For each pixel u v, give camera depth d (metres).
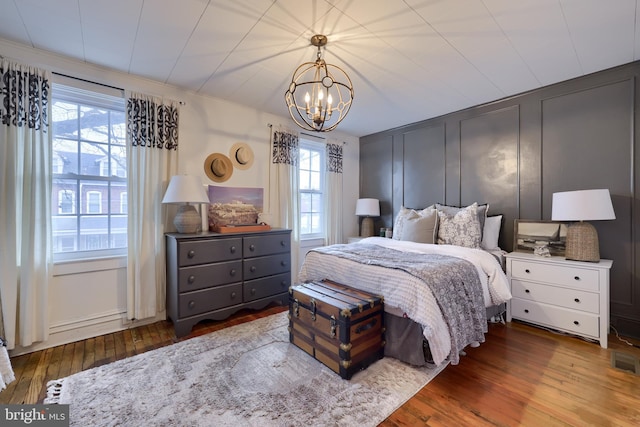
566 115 2.71
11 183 2.02
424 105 3.35
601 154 2.52
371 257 2.37
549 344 2.24
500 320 2.69
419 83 2.77
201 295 2.54
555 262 2.41
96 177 2.51
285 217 3.69
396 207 4.27
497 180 3.19
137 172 2.57
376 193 4.56
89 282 2.41
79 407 1.53
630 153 2.38
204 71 2.54
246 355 2.07
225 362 1.98
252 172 3.47
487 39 2.05
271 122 3.65
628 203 2.39
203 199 2.62
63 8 1.70
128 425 1.41
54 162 2.32
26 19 1.81
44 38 2.02
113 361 2.00
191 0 1.65
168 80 2.72
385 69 2.49
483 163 3.31
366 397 1.61
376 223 4.55
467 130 3.46
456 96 3.09
